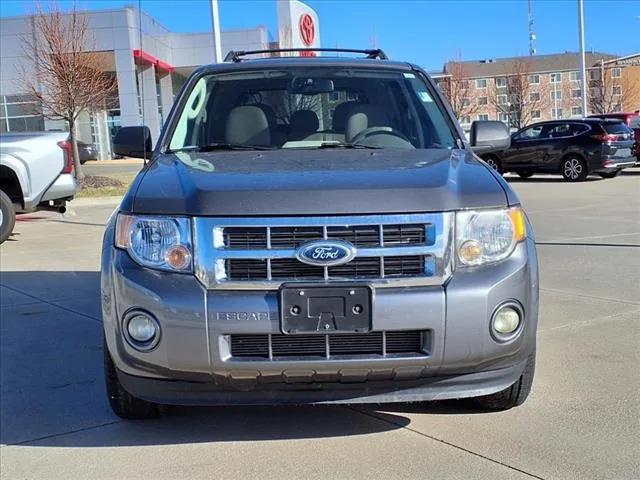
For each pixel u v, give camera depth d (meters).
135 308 3.09
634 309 5.86
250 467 3.30
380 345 3.06
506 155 20.67
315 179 3.21
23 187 10.05
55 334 5.58
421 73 4.88
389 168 3.42
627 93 82.44
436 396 3.22
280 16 14.20
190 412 3.96
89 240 10.70
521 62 81.75
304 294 2.98
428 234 3.07
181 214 3.11
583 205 13.59
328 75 4.73
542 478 3.12
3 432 3.76
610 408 3.83
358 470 3.24
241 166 3.55
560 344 4.96
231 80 4.72
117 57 32.28
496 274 3.12
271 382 3.12
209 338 3.01
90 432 3.73
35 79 24.52
